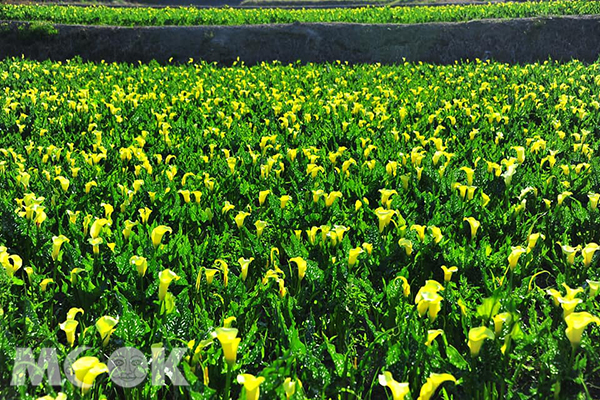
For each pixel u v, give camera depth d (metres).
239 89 14.15
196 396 2.90
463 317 3.64
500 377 3.18
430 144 8.74
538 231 5.50
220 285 4.21
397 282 3.95
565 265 4.61
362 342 3.97
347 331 3.72
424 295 3.12
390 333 3.67
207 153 8.83
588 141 9.21
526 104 11.65
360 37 27.23
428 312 3.56
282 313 3.92
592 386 3.61
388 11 30.70
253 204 6.30
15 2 41.91
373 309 4.14
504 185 6.52
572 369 3.09
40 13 30.31
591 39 25.84
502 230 5.46
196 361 3.11
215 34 27.83
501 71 17.05
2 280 4.05
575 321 2.89
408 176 6.20
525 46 25.95
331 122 10.57
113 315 4.04
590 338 3.73
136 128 10.38
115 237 4.89
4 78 15.83
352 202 6.35
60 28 28.14
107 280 4.20
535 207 6.11
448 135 9.83
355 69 18.50
